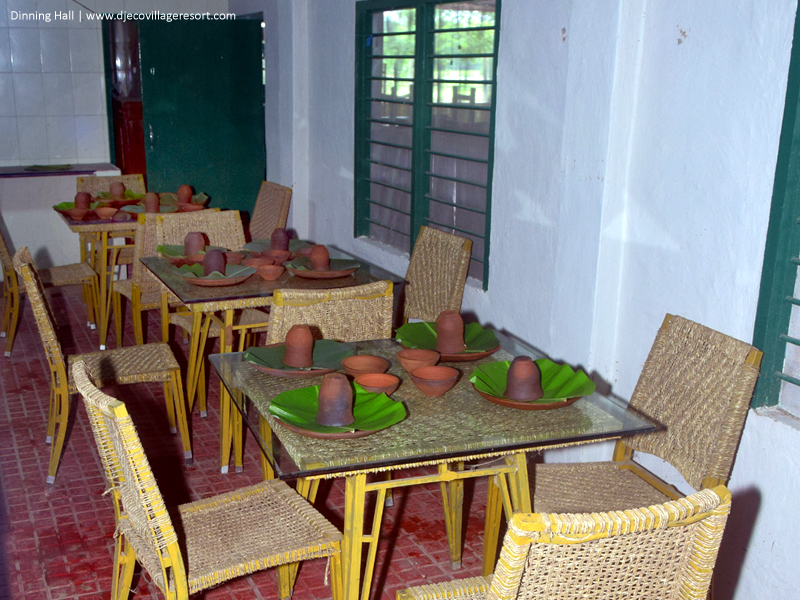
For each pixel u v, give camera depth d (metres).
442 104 3.76
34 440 3.53
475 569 2.68
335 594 2.09
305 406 2.04
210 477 3.23
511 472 2.04
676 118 2.51
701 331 2.28
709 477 2.10
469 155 3.83
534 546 1.27
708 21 2.37
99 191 5.41
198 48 5.57
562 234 2.94
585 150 2.77
